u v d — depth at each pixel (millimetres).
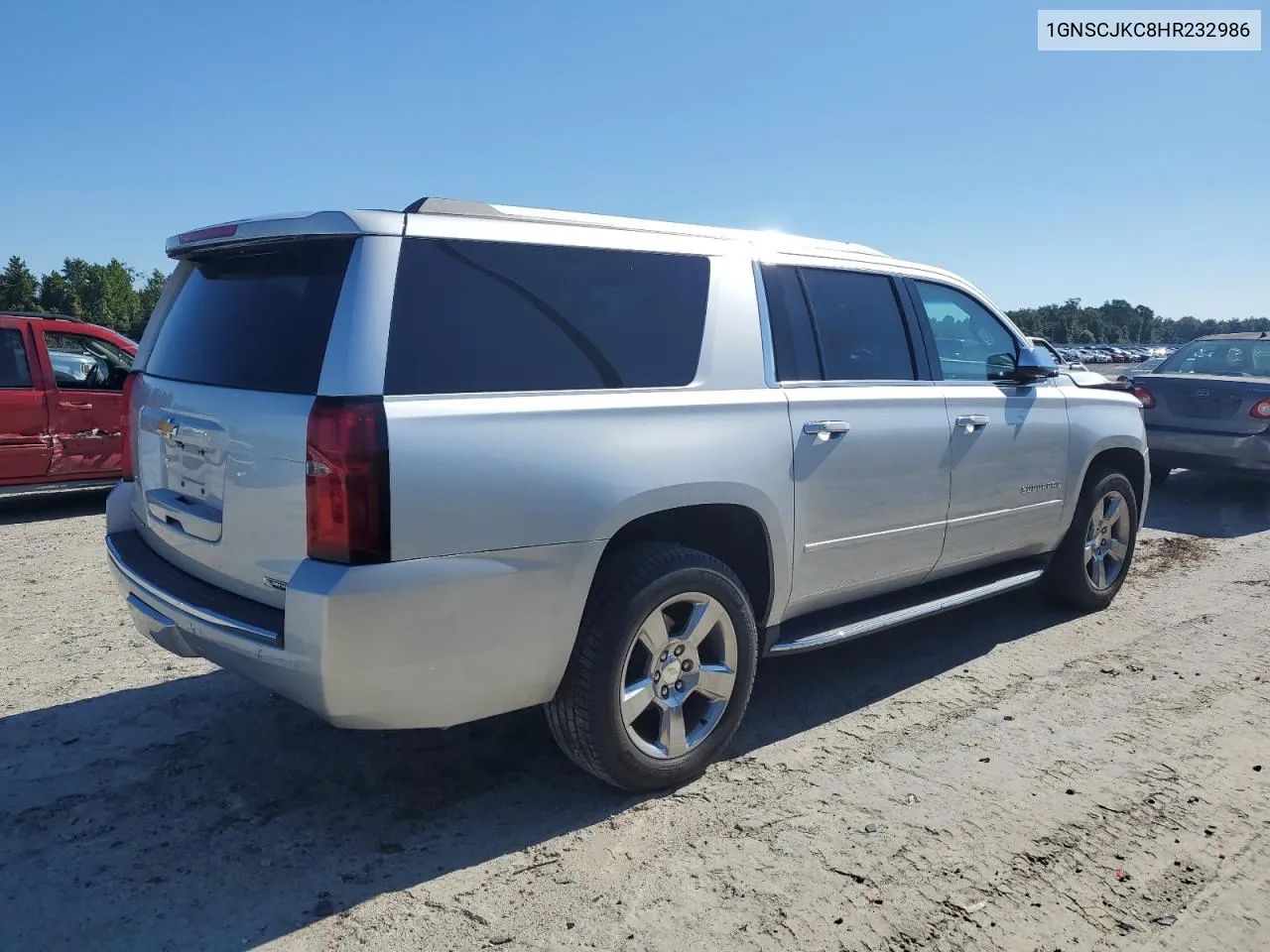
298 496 2691
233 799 3340
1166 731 4004
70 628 5168
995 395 4750
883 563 4199
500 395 2920
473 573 2795
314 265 2926
